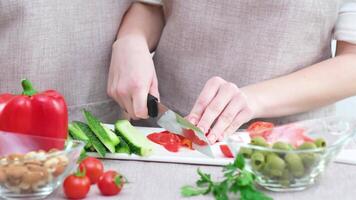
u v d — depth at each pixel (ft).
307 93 3.97
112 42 4.46
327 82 4.01
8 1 4.13
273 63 4.11
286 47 4.10
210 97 3.76
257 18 4.09
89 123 3.63
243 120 3.76
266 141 3.19
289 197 3.03
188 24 4.24
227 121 3.71
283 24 4.06
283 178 3.04
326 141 3.23
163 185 3.18
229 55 4.17
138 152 3.51
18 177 2.93
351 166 3.43
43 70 4.27
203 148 3.54
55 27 4.25
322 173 3.18
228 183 2.96
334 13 4.11
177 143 3.70
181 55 4.32
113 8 4.42
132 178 3.27
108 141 3.53
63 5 4.25
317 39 4.15
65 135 3.39
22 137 3.12
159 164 3.47
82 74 4.41
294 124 3.39
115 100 4.26
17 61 4.23
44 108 3.29
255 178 3.07
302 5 4.02
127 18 4.55
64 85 4.37
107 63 4.48
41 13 4.19
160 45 4.44
